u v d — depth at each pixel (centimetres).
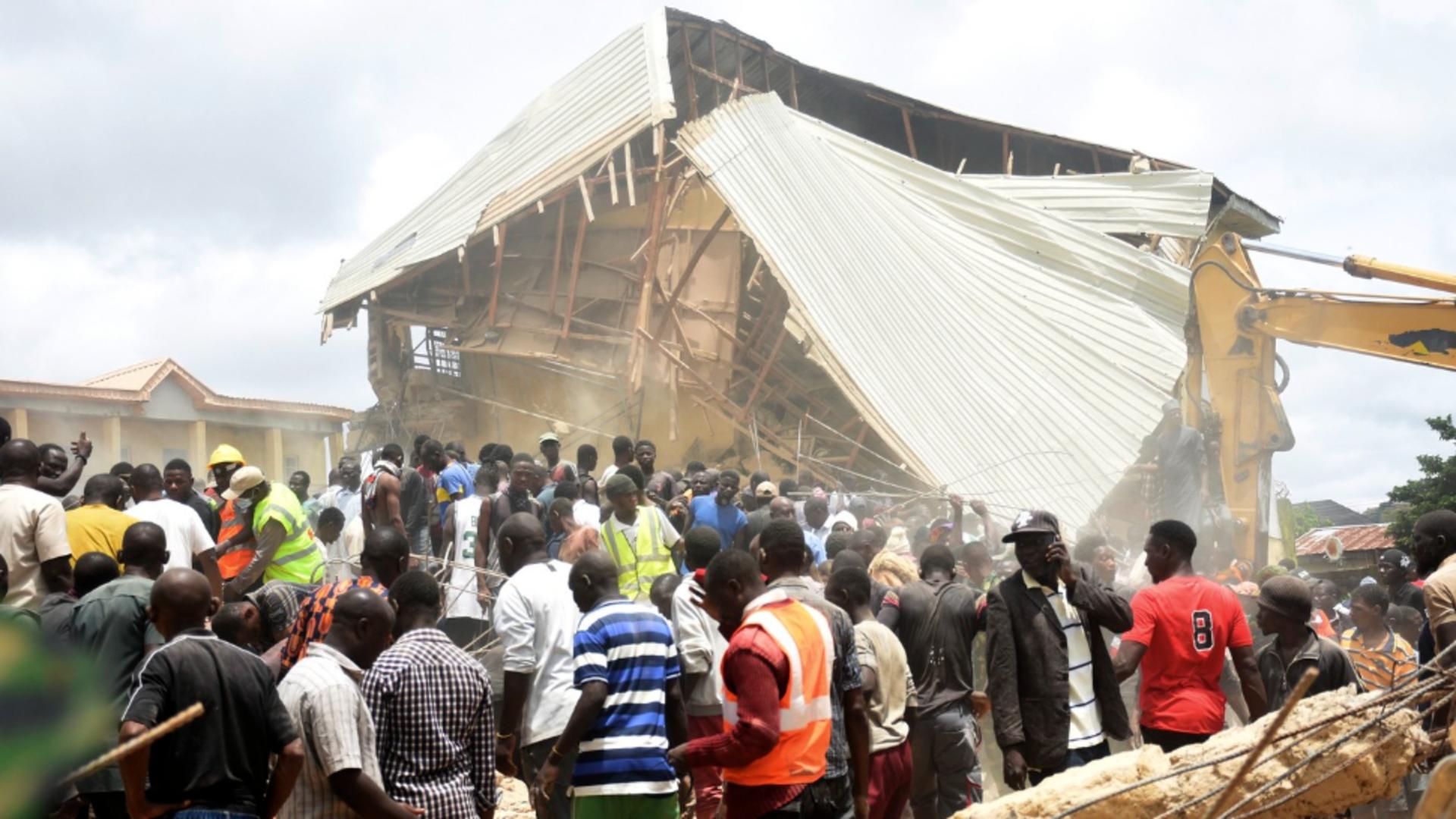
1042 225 2364
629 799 654
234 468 1052
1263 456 2081
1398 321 1923
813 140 2267
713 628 772
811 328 1912
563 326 2220
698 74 2456
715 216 2289
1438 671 639
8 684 264
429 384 2405
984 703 831
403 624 652
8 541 745
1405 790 917
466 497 1269
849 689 629
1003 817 627
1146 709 757
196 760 526
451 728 615
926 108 2700
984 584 1001
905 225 2266
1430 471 3247
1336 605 1495
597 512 1145
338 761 553
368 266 2575
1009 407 2069
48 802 268
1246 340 2089
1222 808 605
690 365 2155
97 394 1806
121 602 664
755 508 1368
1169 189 2489
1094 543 1188
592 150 2081
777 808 553
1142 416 2103
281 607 816
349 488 1430
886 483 1927
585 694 654
